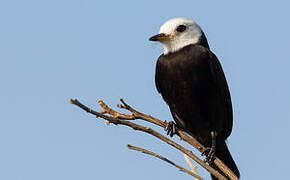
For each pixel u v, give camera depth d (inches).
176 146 288.2
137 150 267.0
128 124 289.0
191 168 282.5
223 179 276.8
